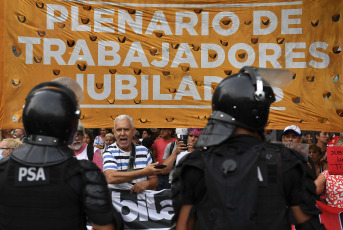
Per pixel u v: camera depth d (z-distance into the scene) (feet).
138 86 18.26
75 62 18.11
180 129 20.20
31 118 7.07
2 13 17.76
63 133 7.15
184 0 18.22
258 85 6.73
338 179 15.20
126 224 15.44
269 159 6.58
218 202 6.27
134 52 18.25
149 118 18.28
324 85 18.01
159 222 15.60
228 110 6.82
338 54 17.94
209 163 6.55
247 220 6.11
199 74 18.29
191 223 6.89
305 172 6.59
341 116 17.93
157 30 18.26
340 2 17.83
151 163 16.12
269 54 18.20
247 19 18.24
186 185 6.70
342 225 14.96
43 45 17.95
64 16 18.02
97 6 18.12
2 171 6.99
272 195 6.42
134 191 15.46
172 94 18.28
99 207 6.77
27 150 7.03
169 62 18.30
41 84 7.53
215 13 18.28
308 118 18.01
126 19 18.22
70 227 6.84
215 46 18.33
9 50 17.80
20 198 6.79
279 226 6.34
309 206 6.59
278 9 18.12
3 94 17.76
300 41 18.10
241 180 6.31
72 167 6.92
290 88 18.07
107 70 18.21
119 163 15.48
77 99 7.93
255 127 6.86
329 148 15.08
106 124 18.21
